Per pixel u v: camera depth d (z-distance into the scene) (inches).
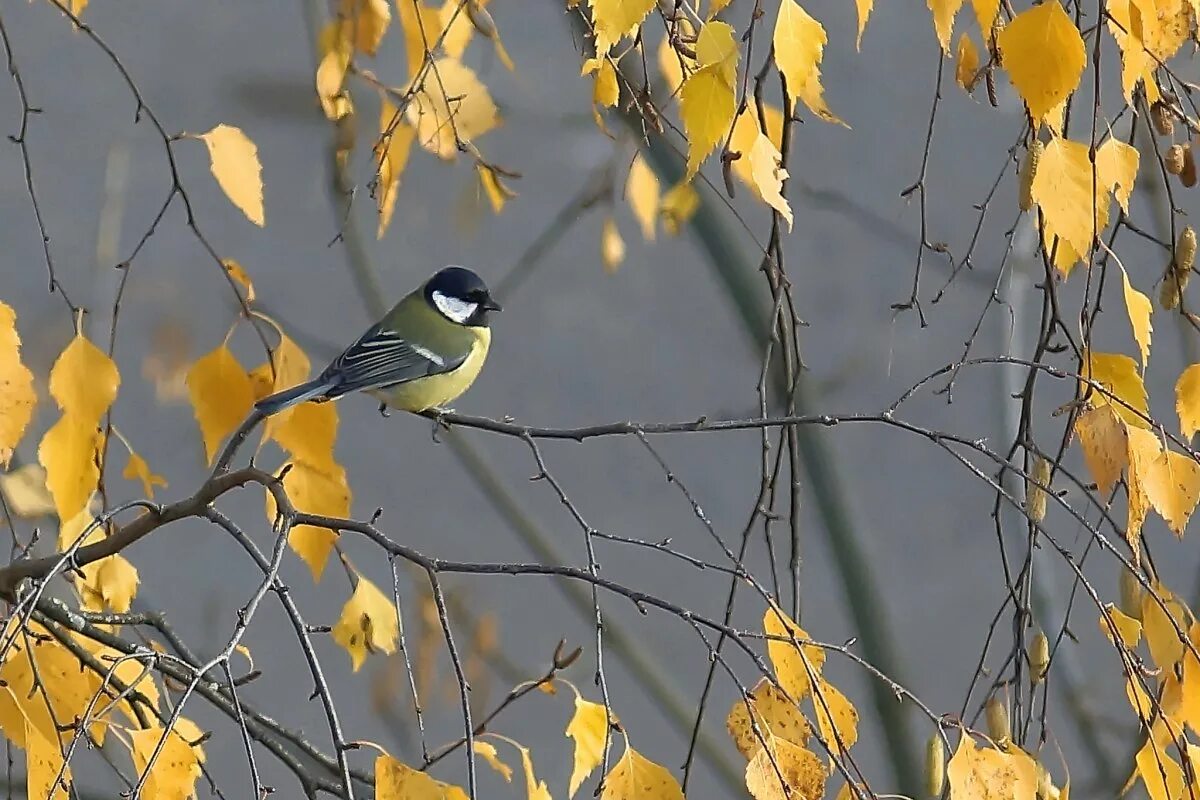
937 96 239.0
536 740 633.0
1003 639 625.6
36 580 215.0
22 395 202.7
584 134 469.1
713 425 220.7
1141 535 228.5
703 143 192.9
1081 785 442.3
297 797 565.3
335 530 235.6
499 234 776.9
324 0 311.7
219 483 230.1
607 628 535.8
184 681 221.3
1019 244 344.5
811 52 198.1
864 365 647.8
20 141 229.1
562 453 796.0
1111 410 205.2
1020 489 322.0
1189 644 205.3
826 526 444.1
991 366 474.6
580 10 253.8
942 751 215.9
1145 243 538.0
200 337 366.3
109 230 423.5
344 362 383.2
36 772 190.5
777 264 240.5
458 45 264.8
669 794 192.1
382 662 348.8
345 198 286.5
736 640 191.6
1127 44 199.0
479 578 485.1
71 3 249.3
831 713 194.5
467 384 396.5
